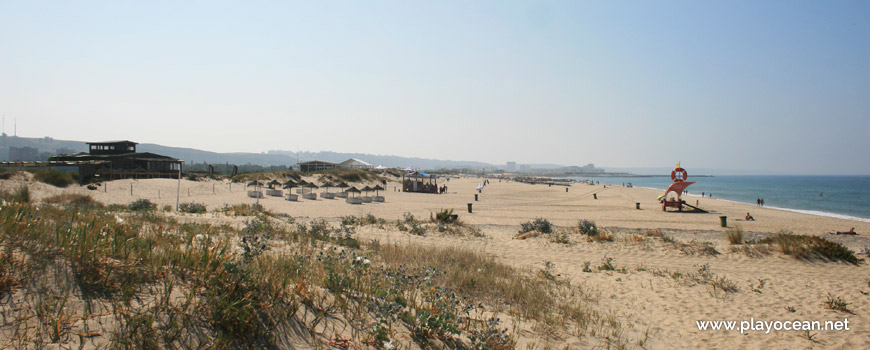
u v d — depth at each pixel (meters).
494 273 8.98
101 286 3.32
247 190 38.81
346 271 5.81
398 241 14.13
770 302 8.05
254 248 5.37
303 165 79.06
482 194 56.97
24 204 5.70
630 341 5.60
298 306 3.91
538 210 34.88
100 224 5.41
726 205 47.25
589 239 15.37
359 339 3.79
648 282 9.47
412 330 4.38
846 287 9.32
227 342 3.06
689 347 5.66
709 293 8.61
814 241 13.30
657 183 184.25
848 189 112.94
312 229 13.31
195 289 3.47
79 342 2.62
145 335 2.81
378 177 73.81
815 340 6.05
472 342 4.38
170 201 27.22
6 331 2.55
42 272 3.23
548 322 5.84
